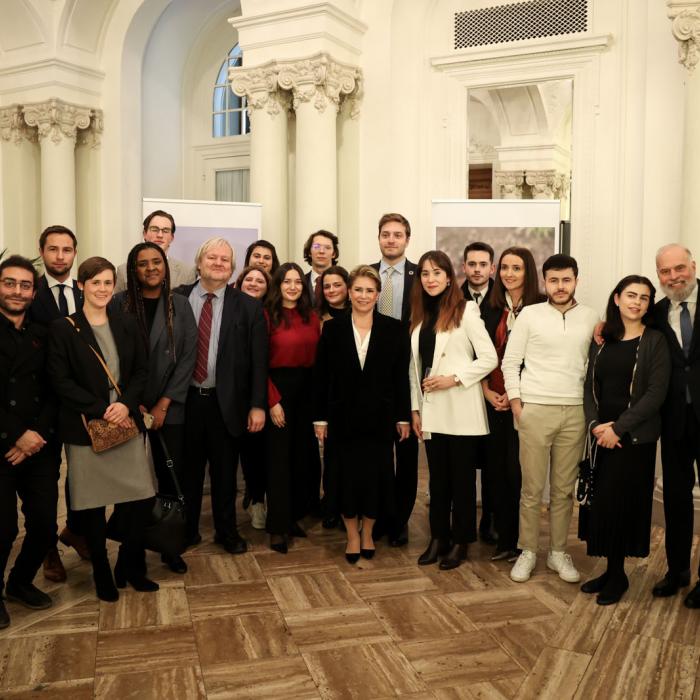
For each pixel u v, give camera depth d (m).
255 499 4.40
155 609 3.31
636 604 3.36
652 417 3.32
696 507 4.24
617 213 5.66
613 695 2.60
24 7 7.45
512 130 6.10
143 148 8.19
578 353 3.61
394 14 6.36
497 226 5.37
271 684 2.67
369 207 6.53
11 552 4.00
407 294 4.33
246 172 8.41
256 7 6.29
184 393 3.80
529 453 3.64
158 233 4.78
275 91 6.34
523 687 2.65
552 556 3.75
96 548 3.36
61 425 3.25
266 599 3.42
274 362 4.12
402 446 4.14
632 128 5.57
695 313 3.29
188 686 2.66
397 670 2.77
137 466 3.38
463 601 3.40
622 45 5.57
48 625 3.15
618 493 3.35
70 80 7.64
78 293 3.89
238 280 4.59
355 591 3.52
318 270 4.70
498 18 6.05
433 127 6.35
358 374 3.81
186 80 8.59
